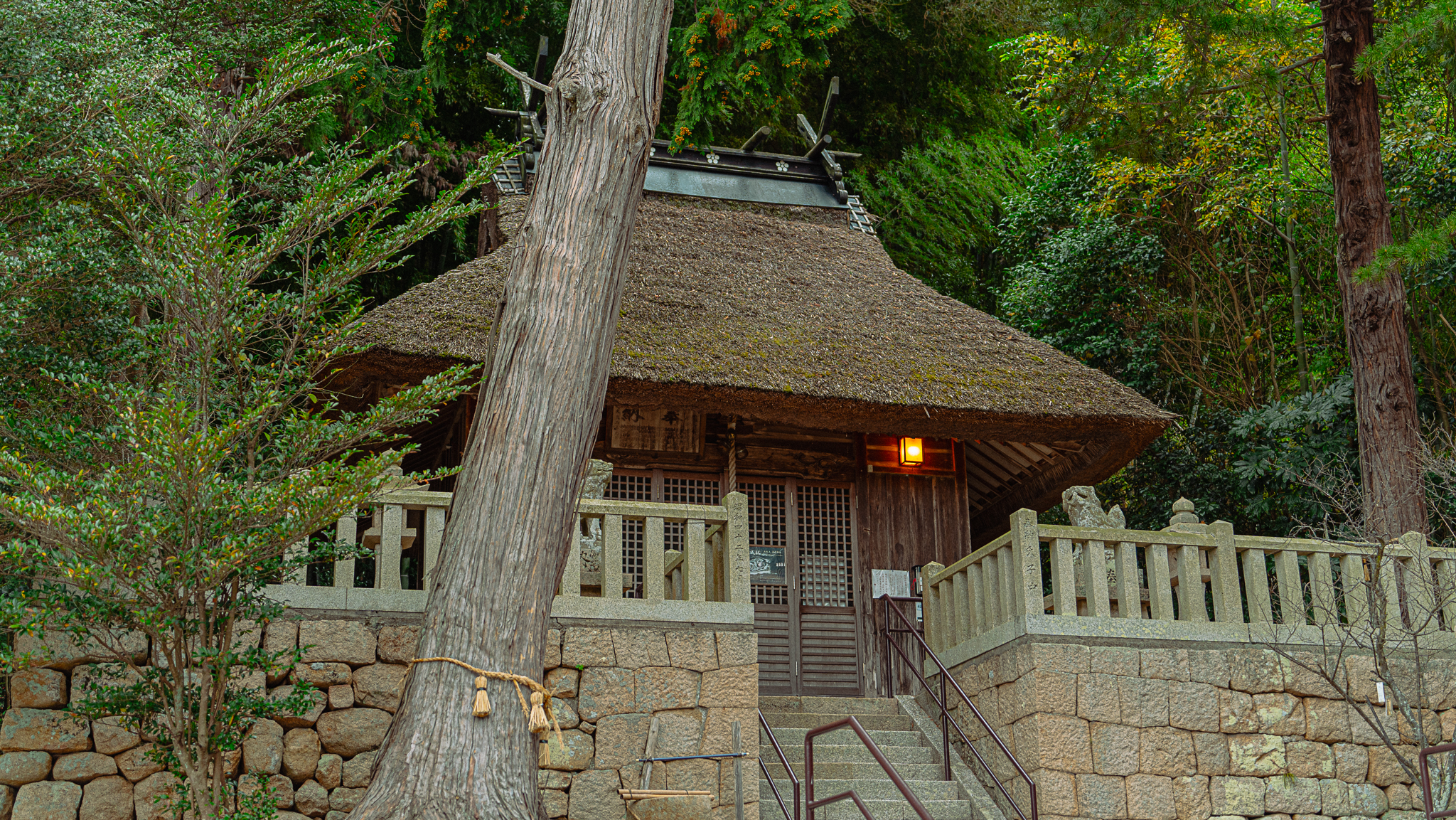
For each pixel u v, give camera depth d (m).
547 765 6.29
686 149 13.95
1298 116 15.45
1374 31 11.01
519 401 5.59
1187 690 7.27
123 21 7.80
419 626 6.40
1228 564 7.70
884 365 9.90
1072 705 7.04
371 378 8.55
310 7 11.21
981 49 20.16
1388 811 7.29
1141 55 13.91
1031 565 7.32
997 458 11.75
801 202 13.75
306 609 6.28
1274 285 17.02
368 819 4.79
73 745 5.73
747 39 9.91
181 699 5.10
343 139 13.44
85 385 5.07
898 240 20.09
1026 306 17.14
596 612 6.66
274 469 5.54
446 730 4.98
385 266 5.94
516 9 11.14
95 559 4.68
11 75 7.00
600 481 7.54
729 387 9.09
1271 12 11.44
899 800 7.31
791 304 10.77
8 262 5.80
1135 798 6.95
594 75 6.17
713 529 7.48
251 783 5.86
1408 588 7.77
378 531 6.70
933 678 8.67
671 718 6.57
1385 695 7.52
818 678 9.95
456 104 17.19
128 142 5.44
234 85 10.79
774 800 7.32
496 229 12.07
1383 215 10.52
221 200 5.28
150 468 4.80
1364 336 10.37
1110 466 10.86
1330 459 12.74
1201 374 16.70
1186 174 15.80
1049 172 17.78
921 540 10.59
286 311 5.62
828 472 10.53
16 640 5.76
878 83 20.30
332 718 6.12
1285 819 7.13
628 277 10.45
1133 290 16.52
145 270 6.33
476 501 5.44
